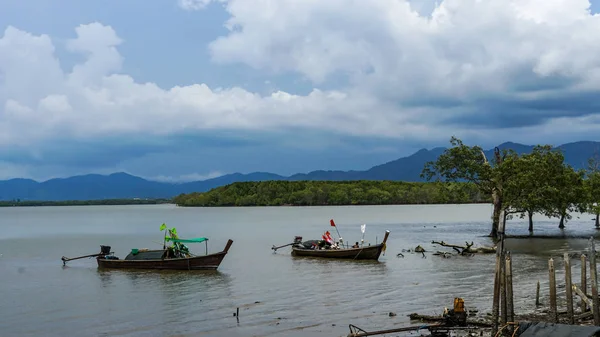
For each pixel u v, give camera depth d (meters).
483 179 64.31
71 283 42.12
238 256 58.97
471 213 178.75
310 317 29.23
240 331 26.80
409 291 35.94
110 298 35.88
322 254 56.25
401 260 52.41
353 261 52.72
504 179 63.12
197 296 35.97
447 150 65.75
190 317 29.94
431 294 34.62
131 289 39.09
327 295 35.38
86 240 89.00
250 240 82.81
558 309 28.38
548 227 90.19
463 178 65.38
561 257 50.38
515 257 51.28
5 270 50.03
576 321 24.06
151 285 40.56
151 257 49.53
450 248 62.25
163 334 26.64
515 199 63.41
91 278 44.44
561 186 66.06
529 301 31.03
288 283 40.47
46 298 36.12
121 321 29.42
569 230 83.19
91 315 30.94
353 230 101.38
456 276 41.59
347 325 27.25
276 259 55.75
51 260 58.59
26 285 41.44
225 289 38.38
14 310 32.44
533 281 38.16
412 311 29.94
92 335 26.81
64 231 115.19
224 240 83.00
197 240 49.22
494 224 73.19
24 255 64.69
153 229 120.62
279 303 33.16
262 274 45.25
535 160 62.28
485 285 37.34
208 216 193.50
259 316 29.78
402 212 192.38
